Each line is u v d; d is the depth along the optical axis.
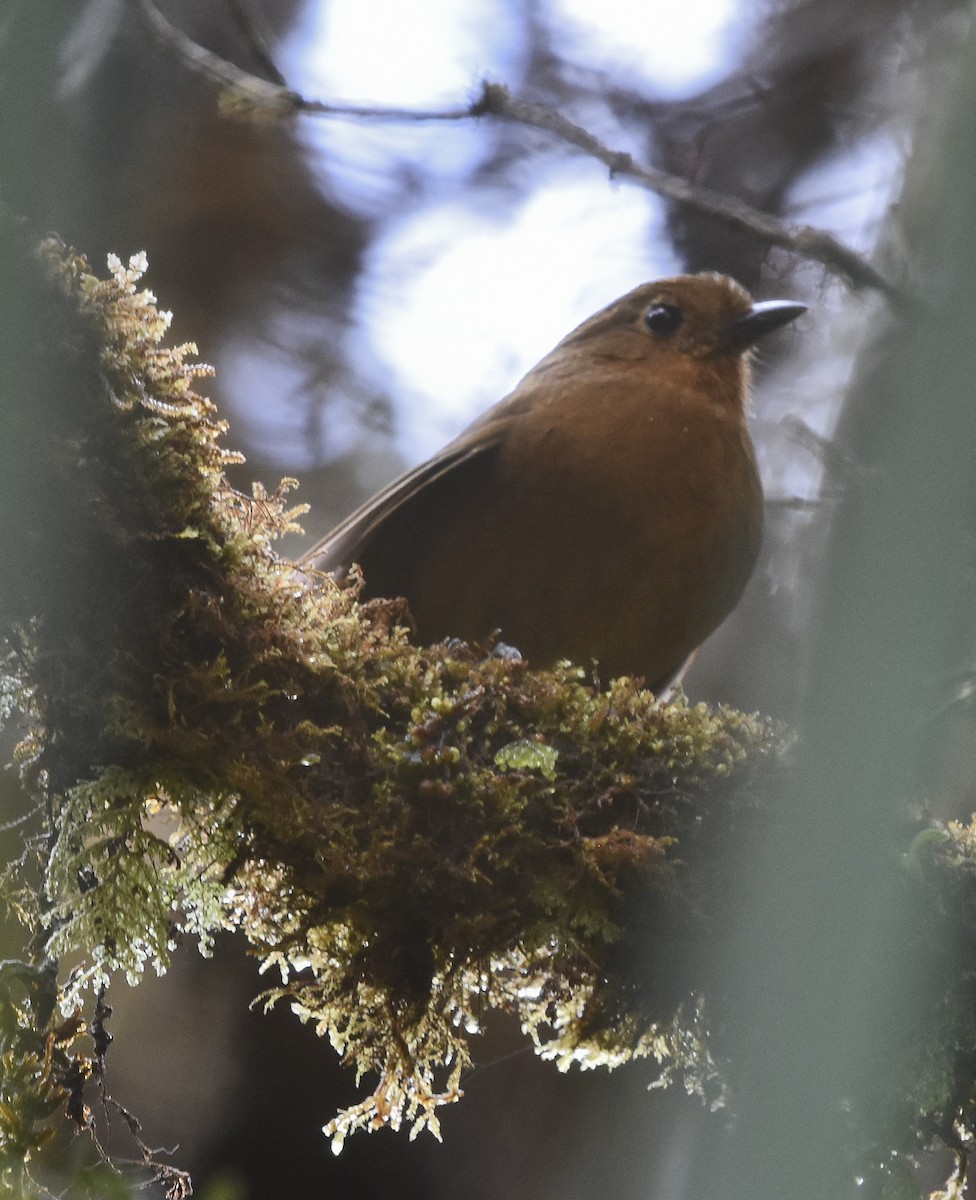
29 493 5.62
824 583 8.90
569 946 6.02
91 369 5.70
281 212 15.45
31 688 5.84
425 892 5.81
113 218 14.06
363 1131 11.95
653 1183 11.00
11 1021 5.57
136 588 5.81
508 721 6.21
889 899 5.47
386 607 6.55
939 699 6.94
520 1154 11.71
